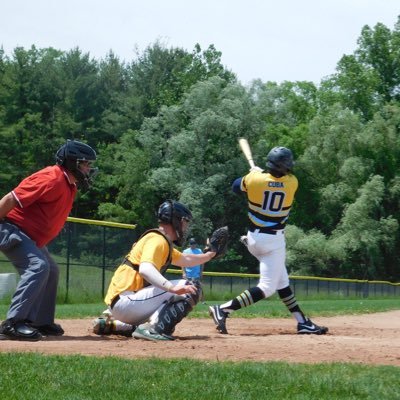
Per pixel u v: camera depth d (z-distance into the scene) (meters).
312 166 185.38
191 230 170.75
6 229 21.42
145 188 188.25
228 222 179.38
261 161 176.38
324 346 21.48
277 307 54.75
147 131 187.75
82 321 31.84
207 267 169.25
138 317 22.59
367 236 163.50
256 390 14.10
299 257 167.62
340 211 183.25
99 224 60.28
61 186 21.75
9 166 199.25
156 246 22.09
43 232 21.81
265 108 178.75
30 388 13.93
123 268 22.92
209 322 32.91
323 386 14.46
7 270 57.38
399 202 176.25
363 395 13.98
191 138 175.75
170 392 13.81
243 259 179.00
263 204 25.97
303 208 189.25
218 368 16.06
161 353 19.05
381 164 179.75
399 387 14.52
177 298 22.19
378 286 138.88
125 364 16.41
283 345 21.50
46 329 23.38
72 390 13.88
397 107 182.88
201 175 177.62
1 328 21.58
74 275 57.78
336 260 173.25
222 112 177.25
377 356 19.33
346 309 54.38
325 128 188.75
